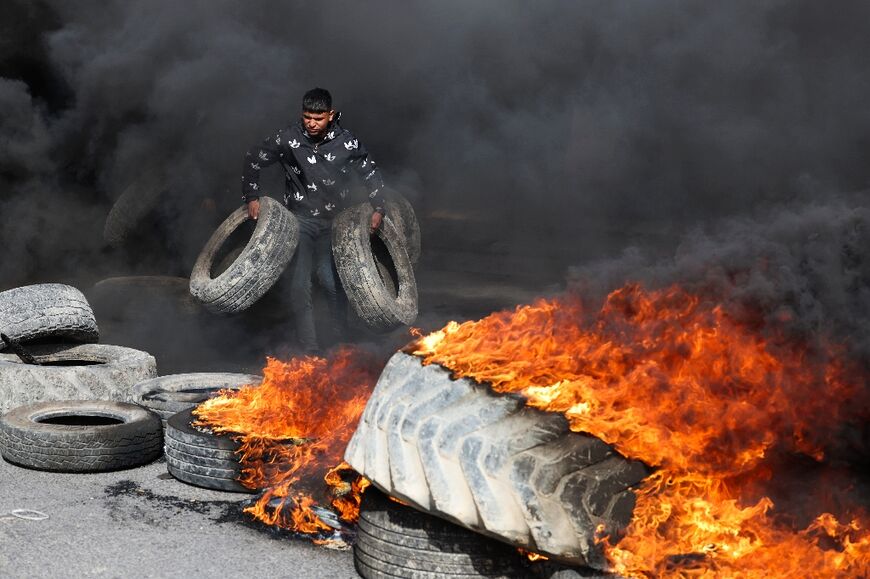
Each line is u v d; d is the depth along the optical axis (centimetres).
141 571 379
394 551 361
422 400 359
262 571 382
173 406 534
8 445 502
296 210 806
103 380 584
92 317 655
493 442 333
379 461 362
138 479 488
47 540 406
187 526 425
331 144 788
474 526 335
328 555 400
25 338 628
